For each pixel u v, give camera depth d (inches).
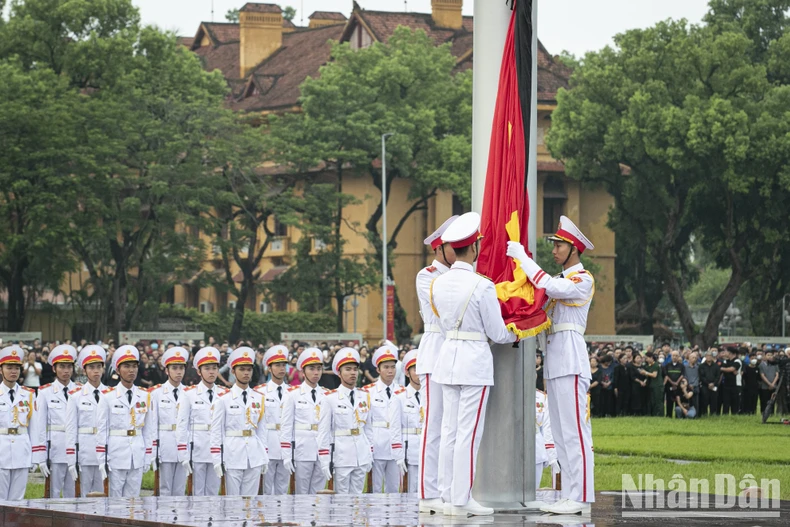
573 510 499.2
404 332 3235.7
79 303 2886.3
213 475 858.1
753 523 472.7
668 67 2915.8
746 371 1796.3
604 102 2989.7
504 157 514.3
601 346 2338.8
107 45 2755.9
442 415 518.0
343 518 482.3
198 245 2763.3
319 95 3016.7
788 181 2787.9
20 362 808.9
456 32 3786.9
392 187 3297.2
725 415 1771.7
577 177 3063.5
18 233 2623.0
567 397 498.6
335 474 843.4
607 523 466.9
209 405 856.9
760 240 3048.7
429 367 511.2
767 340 2662.4
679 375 1744.6
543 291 495.5
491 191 517.3
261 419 847.7
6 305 3218.5
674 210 3004.4
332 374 1688.0
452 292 494.0
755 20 3297.2
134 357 848.9
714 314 3065.9
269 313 3152.1
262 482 850.1
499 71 528.4
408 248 3361.2
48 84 2635.3
